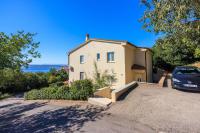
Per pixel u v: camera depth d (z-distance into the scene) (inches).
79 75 896.9
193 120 262.7
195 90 442.3
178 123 255.6
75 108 376.5
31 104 473.4
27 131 268.1
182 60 1131.3
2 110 438.0
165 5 208.7
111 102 394.9
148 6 249.4
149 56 998.4
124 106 359.9
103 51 816.9
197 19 209.0
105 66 808.3
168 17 220.4
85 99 440.1
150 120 274.7
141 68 832.3
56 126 278.5
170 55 1149.1
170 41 261.6
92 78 842.8
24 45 348.8
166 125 251.3
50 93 500.1
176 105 337.4
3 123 319.6
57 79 1259.8
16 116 359.3
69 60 941.2
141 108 337.1
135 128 247.6
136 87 563.2
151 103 362.6
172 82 492.7
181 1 195.2
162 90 496.7
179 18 201.5
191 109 309.9
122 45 757.3
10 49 319.3
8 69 339.6
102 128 255.1
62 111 361.4
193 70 527.5
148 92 472.7
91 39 851.4
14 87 919.0
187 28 208.1
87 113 335.9
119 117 299.6
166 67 1200.8
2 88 848.9
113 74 780.0
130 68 824.9
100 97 451.8
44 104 448.5
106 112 333.4
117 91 418.0
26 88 1000.9
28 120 323.3
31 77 1046.4
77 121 294.5
